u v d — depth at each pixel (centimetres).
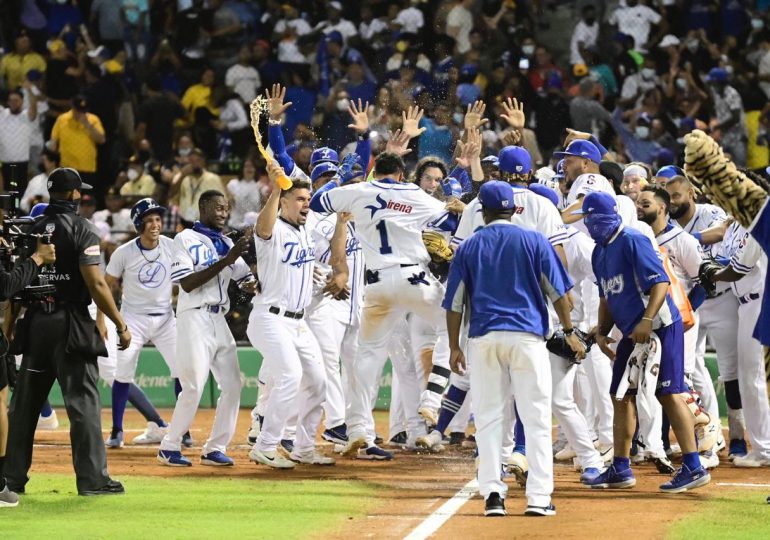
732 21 7044
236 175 6469
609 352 2992
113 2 7356
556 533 2417
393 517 2644
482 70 6875
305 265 3369
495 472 2642
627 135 6550
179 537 2403
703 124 6400
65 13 7506
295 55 7106
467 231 3158
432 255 3400
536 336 2611
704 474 2952
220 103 7044
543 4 7125
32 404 2870
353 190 3428
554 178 3950
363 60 6912
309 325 3656
